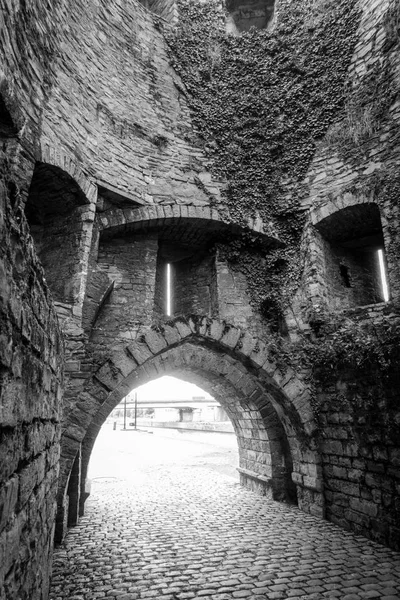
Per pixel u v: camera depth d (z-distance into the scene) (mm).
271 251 8672
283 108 8891
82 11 7262
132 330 7598
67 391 5945
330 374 6875
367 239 8523
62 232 6969
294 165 8672
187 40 9156
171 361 7902
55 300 6586
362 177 7688
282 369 7293
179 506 7793
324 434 6930
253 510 7406
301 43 8969
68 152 6418
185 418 33906
